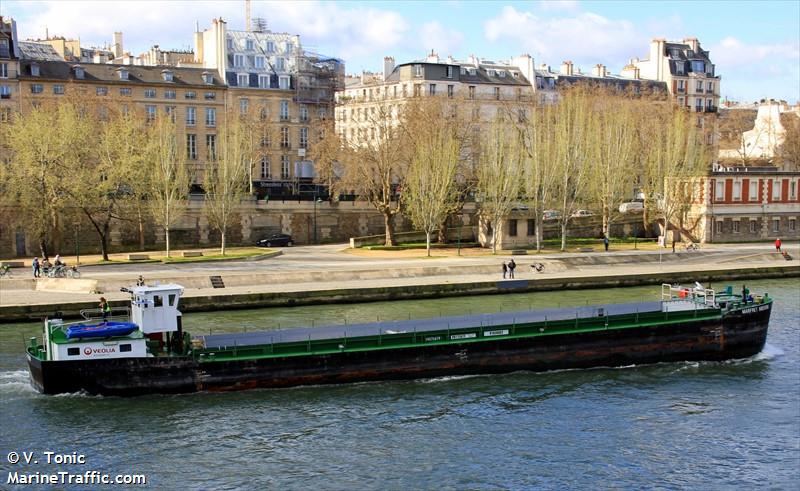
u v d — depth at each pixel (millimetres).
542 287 79500
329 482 35531
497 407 44875
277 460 37562
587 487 35562
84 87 118500
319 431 40938
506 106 133250
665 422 43062
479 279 79062
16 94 114188
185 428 40906
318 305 70812
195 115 127438
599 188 107812
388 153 101938
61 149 84875
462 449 39125
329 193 113688
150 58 154750
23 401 43719
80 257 92062
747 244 109188
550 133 105000
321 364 47281
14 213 86188
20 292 68500
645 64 174750
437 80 143625
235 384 45969
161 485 35062
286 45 138125
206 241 104250
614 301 72750
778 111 178875
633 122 117562
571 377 50719
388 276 79562
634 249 102188
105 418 41938
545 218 111625
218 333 57625
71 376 43969
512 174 98250
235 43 133000
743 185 111562
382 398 45875
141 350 44938
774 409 45281
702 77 170000
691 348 54469
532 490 35188
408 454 38438
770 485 36094
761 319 56188
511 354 50844
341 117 158375
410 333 49156
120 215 91688
